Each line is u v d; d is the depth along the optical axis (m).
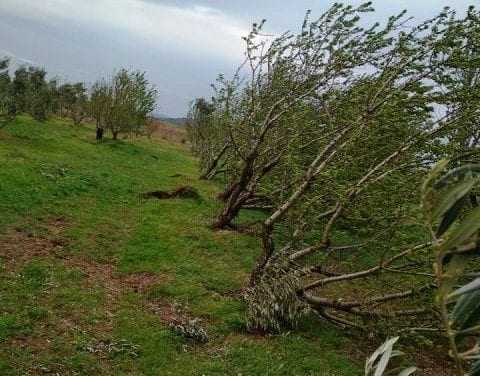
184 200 22.31
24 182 18.64
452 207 1.51
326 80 14.98
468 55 11.62
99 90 42.16
